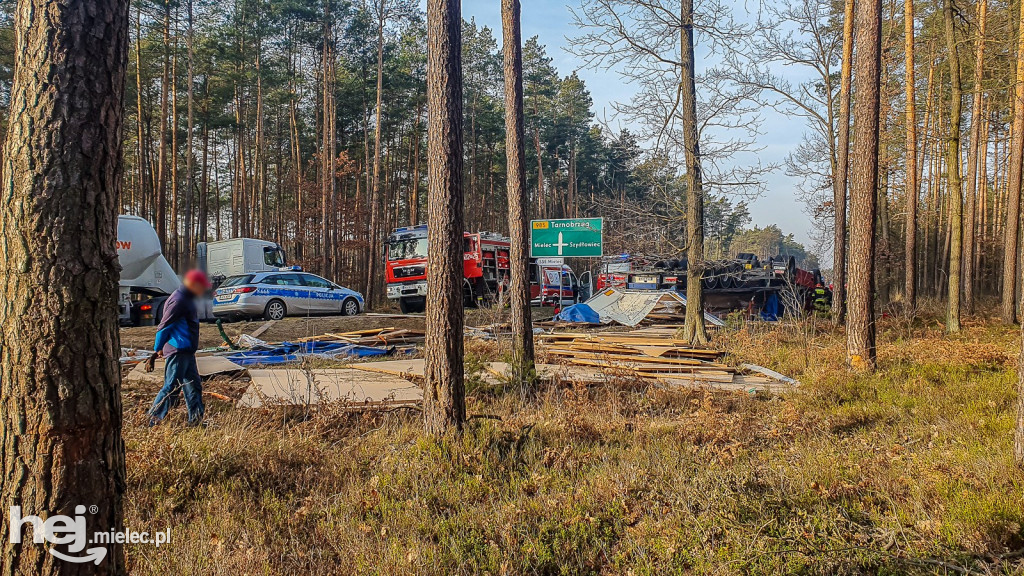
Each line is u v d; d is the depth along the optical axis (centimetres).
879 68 954
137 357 1044
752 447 573
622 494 441
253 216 3578
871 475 469
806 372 940
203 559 347
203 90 3306
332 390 761
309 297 1855
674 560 353
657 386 866
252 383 784
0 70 1938
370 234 3216
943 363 940
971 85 1977
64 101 219
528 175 4766
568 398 750
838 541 358
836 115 1880
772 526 380
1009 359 963
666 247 1194
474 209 4072
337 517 411
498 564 351
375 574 340
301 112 3878
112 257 232
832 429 646
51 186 216
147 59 2861
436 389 545
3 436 216
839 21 1861
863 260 944
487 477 480
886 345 1157
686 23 1120
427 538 384
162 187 2622
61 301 215
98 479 223
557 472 494
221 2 3022
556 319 1762
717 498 417
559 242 1154
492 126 4069
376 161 2891
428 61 557
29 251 215
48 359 213
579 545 375
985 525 366
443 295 545
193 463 457
